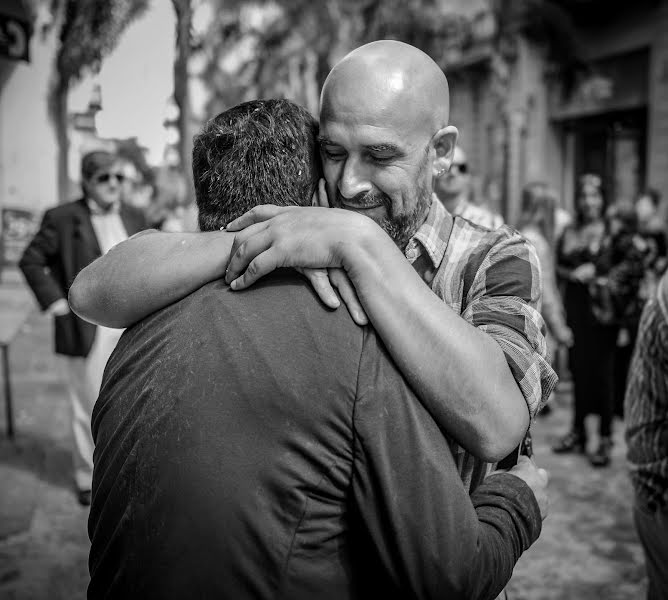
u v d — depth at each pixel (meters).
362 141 0.97
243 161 1.00
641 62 10.27
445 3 12.77
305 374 0.86
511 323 0.99
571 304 4.20
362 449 0.85
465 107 13.55
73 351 3.39
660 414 1.73
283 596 0.85
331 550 0.87
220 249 0.97
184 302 0.96
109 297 1.01
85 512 3.44
